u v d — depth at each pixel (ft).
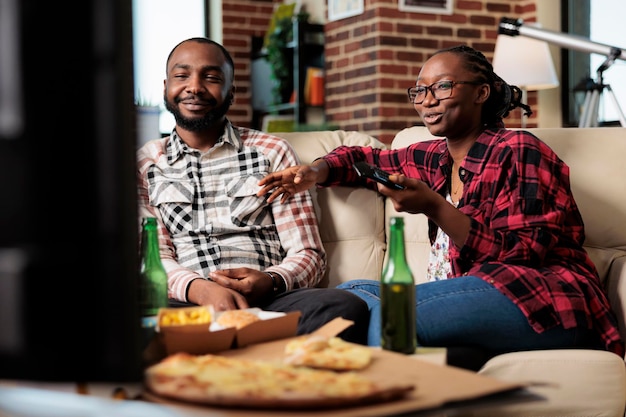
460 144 6.89
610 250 7.16
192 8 21.04
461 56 6.77
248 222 7.34
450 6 18.06
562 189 6.35
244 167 7.44
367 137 8.36
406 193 5.78
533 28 11.59
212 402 2.70
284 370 3.08
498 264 5.95
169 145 7.55
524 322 5.78
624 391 5.63
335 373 3.22
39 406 2.36
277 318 4.10
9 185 2.15
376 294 6.75
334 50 19.01
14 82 2.14
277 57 19.76
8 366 2.20
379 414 2.69
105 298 2.20
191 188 7.27
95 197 2.19
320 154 8.13
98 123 2.17
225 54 7.54
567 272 6.05
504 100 6.93
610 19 17.78
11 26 2.13
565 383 5.58
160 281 4.31
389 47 17.61
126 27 2.18
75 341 2.20
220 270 6.63
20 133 2.15
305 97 19.33
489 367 5.57
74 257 2.19
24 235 2.17
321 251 7.44
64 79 2.15
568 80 18.67
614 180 7.30
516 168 6.25
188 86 7.29
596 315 6.01
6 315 2.18
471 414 5.38
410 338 4.05
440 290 5.86
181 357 3.19
